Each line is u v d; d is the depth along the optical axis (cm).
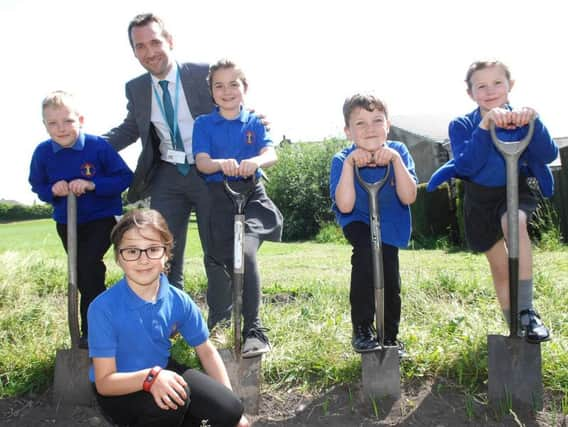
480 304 450
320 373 344
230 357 316
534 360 302
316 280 596
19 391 338
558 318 403
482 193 340
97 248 363
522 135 330
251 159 333
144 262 262
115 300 266
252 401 315
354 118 314
